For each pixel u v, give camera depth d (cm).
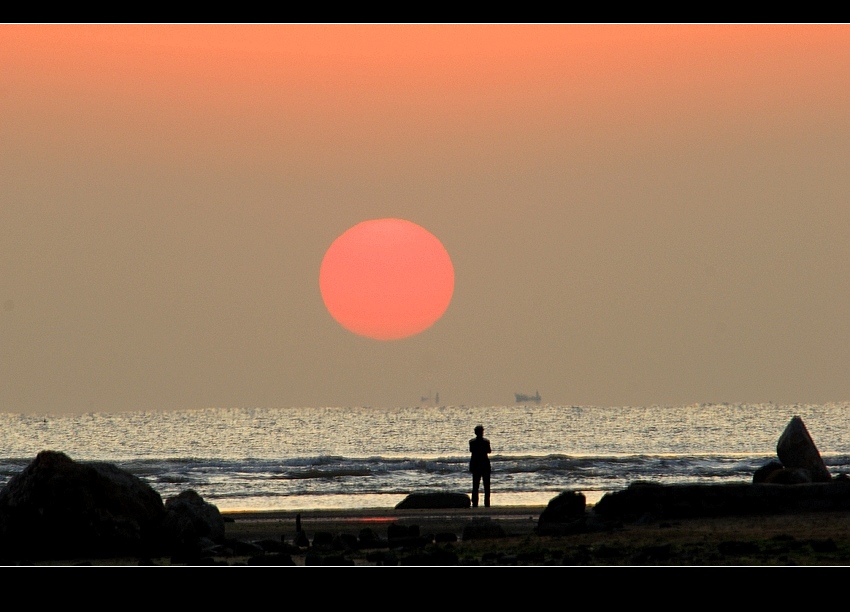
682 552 5425
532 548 5875
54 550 5956
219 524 6538
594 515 7331
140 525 6122
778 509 7394
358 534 7162
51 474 6016
